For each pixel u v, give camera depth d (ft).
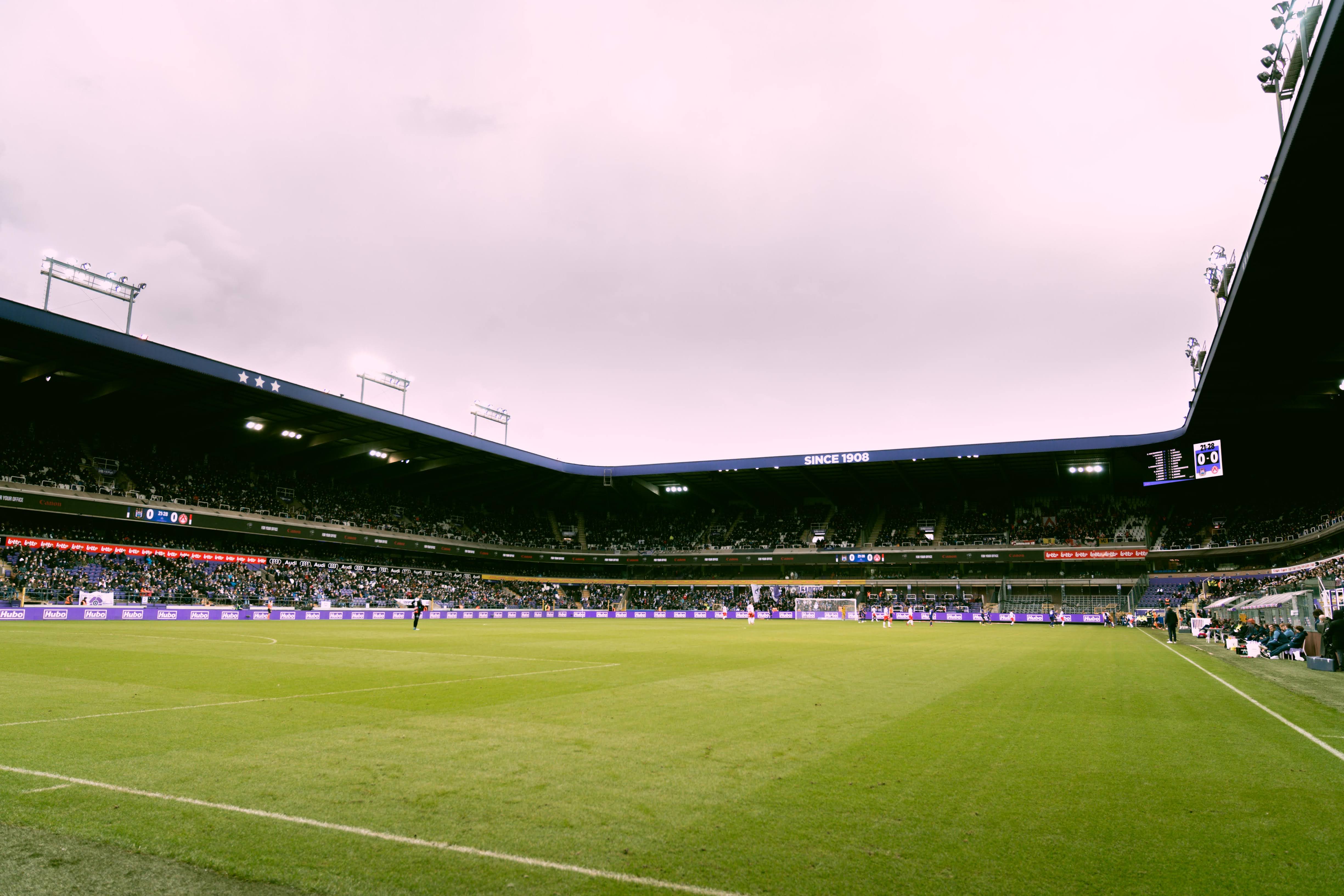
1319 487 214.07
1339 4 65.67
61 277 157.89
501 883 15.67
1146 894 15.44
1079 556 234.17
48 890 15.12
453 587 245.86
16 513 169.99
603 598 284.00
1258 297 112.16
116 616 144.25
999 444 227.81
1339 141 79.61
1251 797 22.54
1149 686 51.26
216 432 203.51
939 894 15.29
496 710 37.58
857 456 242.17
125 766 24.95
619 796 21.98
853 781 23.85
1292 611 100.63
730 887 15.62
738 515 307.37
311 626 136.05
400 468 249.55
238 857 16.99
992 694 46.01
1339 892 15.58
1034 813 20.79
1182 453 216.33
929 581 259.80
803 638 117.70
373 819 19.69
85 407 181.47
